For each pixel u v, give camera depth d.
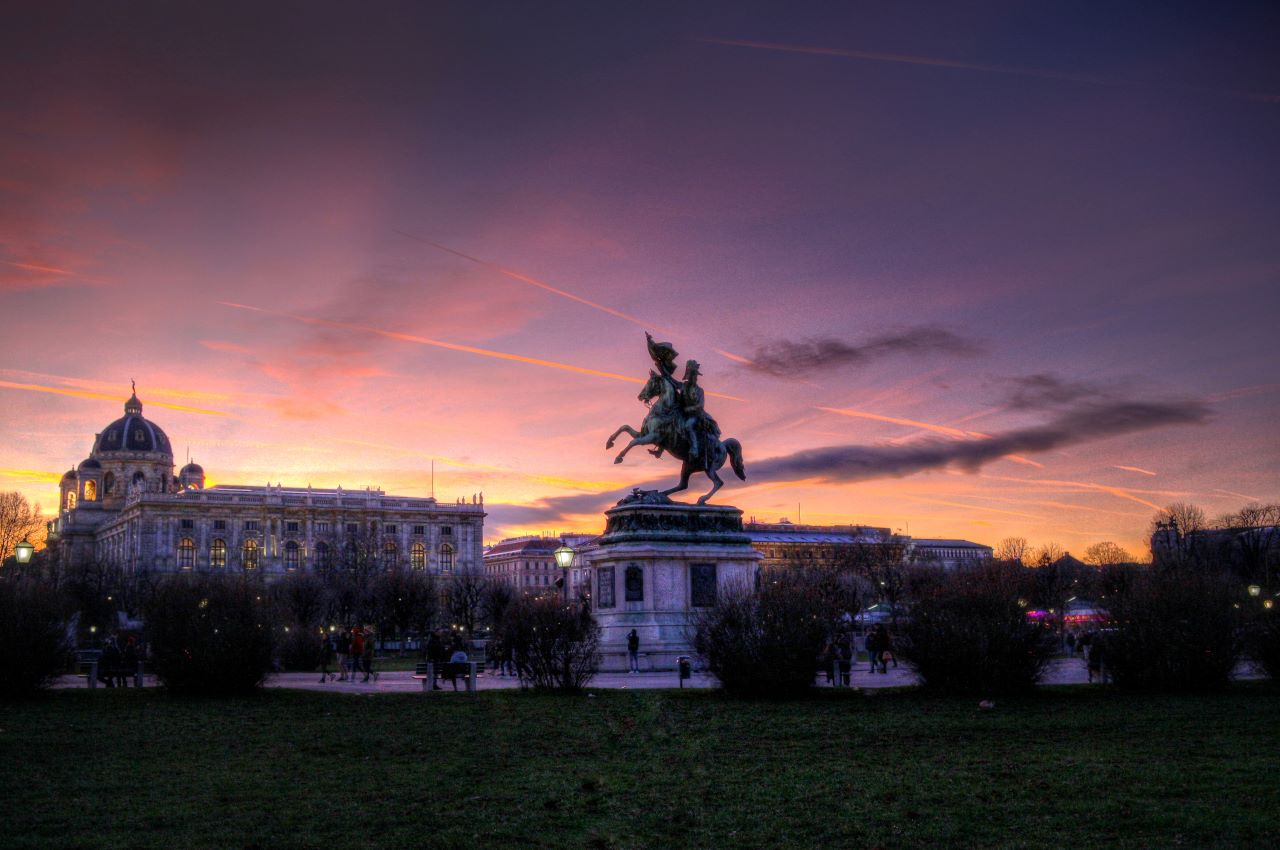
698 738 19.91
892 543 138.25
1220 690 28.66
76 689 34.06
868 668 43.94
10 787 15.05
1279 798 13.29
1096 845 11.24
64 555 188.50
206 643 30.12
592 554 42.75
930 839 11.71
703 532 41.88
